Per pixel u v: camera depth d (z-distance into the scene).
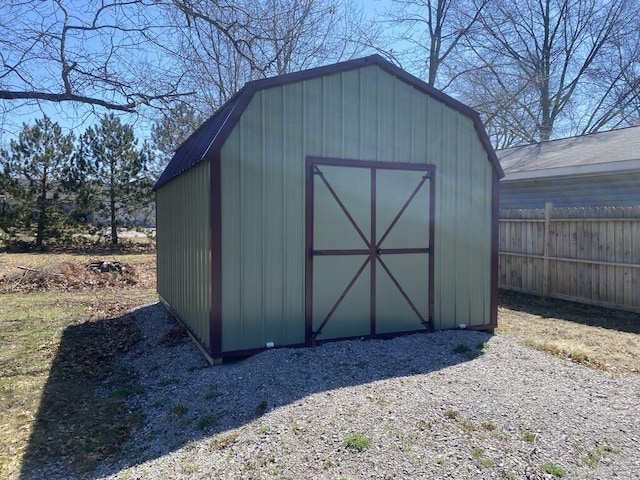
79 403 4.14
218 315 4.60
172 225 7.13
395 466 2.63
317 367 4.27
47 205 18.20
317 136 5.05
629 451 2.80
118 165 19.19
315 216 5.05
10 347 5.96
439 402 3.46
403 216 5.54
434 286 5.74
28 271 11.46
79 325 7.29
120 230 20.12
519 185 11.01
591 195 9.36
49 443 3.37
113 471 2.93
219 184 4.56
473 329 6.02
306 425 3.12
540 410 3.34
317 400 3.52
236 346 4.70
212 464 2.80
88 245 19.30
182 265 6.27
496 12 18.73
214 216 4.55
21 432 3.55
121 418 3.79
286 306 4.92
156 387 4.39
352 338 5.28
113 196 19.33
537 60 20.58
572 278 8.08
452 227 5.85
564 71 21.08
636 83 20.84
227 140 4.60
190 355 5.15
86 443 3.35
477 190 6.01
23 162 17.48
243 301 4.71
